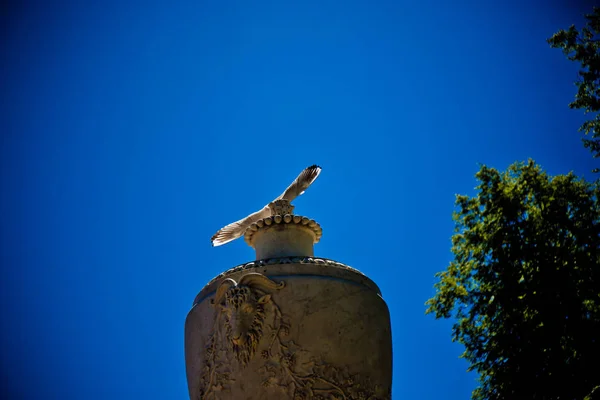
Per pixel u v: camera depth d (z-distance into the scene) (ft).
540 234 46.44
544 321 42.29
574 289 42.88
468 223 50.52
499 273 45.88
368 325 18.03
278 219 19.39
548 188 48.80
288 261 18.17
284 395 16.60
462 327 45.57
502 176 51.72
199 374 17.84
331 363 17.04
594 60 47.03
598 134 47.96
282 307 17.33
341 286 17.97
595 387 37.52
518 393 40.50
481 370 43.21
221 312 17.71
